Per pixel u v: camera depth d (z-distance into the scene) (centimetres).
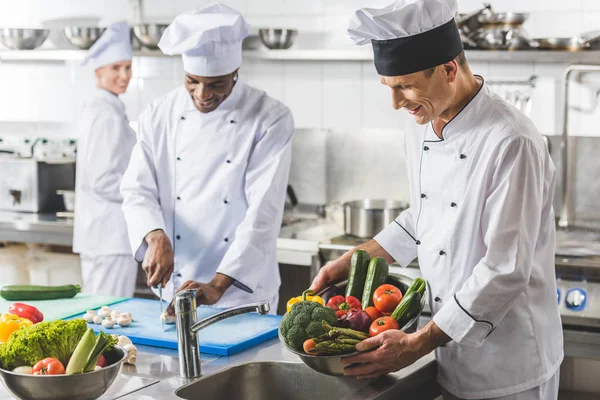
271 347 213
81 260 410
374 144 425
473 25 373
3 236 443
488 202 189
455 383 200
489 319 182
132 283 405
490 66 400
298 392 196
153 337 216
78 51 449
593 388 345
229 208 287
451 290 200
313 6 429
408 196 422
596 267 322
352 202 412
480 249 195
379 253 226
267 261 280
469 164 193
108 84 399
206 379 189
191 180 290
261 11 440
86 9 481
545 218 202
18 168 459
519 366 197
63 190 476
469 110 193
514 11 395
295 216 437
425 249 207
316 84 432
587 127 389
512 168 185
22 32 458
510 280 182
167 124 294
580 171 393
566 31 389
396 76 183
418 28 177
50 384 160
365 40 188
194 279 293
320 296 211
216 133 287
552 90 392
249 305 182
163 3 462
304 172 442
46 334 170
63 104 493
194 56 266
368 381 186
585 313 326
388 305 190
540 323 200
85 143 393
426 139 206
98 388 165
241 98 291
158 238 266
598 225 387
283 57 407
